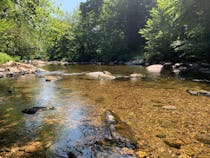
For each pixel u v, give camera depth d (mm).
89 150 6375
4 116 9586
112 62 53750
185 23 27688
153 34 41719
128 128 7852
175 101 11727
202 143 6824
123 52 56438
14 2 12359
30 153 6363
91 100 12227
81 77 21922
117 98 12625
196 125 8281
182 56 34281
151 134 7469
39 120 9055
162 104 11180
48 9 13211
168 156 6039
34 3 12695
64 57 75500
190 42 28234
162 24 39094
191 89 14867
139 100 12070
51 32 14570
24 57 50406
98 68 35781
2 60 29812
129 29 59844
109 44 57156
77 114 9781
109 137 7145
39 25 13578
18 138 7363
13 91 14852
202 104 11094
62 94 13852
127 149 6395
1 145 6863
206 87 15836
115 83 18047
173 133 7559
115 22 59688
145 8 57938
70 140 7125
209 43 26188
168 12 32156
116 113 9781
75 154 6184
